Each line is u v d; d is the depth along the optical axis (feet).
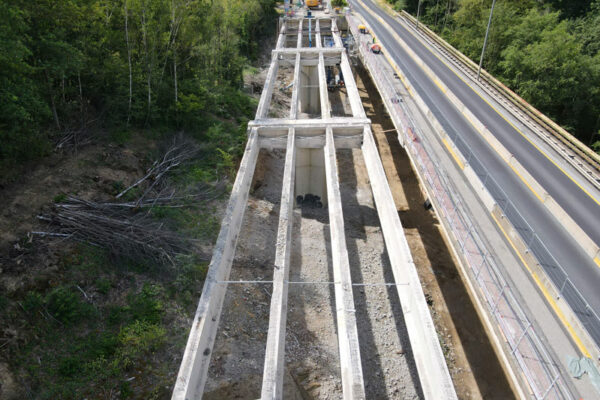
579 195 76.43
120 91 85.87
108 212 64.85
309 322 67.72
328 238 90.02
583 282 53.67
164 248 64.03
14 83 58.85
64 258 54.70
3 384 41.42
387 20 241.35
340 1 251.19
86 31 78.43
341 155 128.88
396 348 66.03
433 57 173.88
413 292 50.19
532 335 44.57
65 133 74.84
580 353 43.50
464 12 206.59
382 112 157.99
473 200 69.92
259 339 61.72
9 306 46.57
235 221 65.26
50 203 60.54
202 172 88.79
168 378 50.55
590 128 151.53
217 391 52.80
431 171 71.41
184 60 107.04
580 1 181.47
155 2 86.99
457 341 66.59
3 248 51.26
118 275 58.13
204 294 49.78
